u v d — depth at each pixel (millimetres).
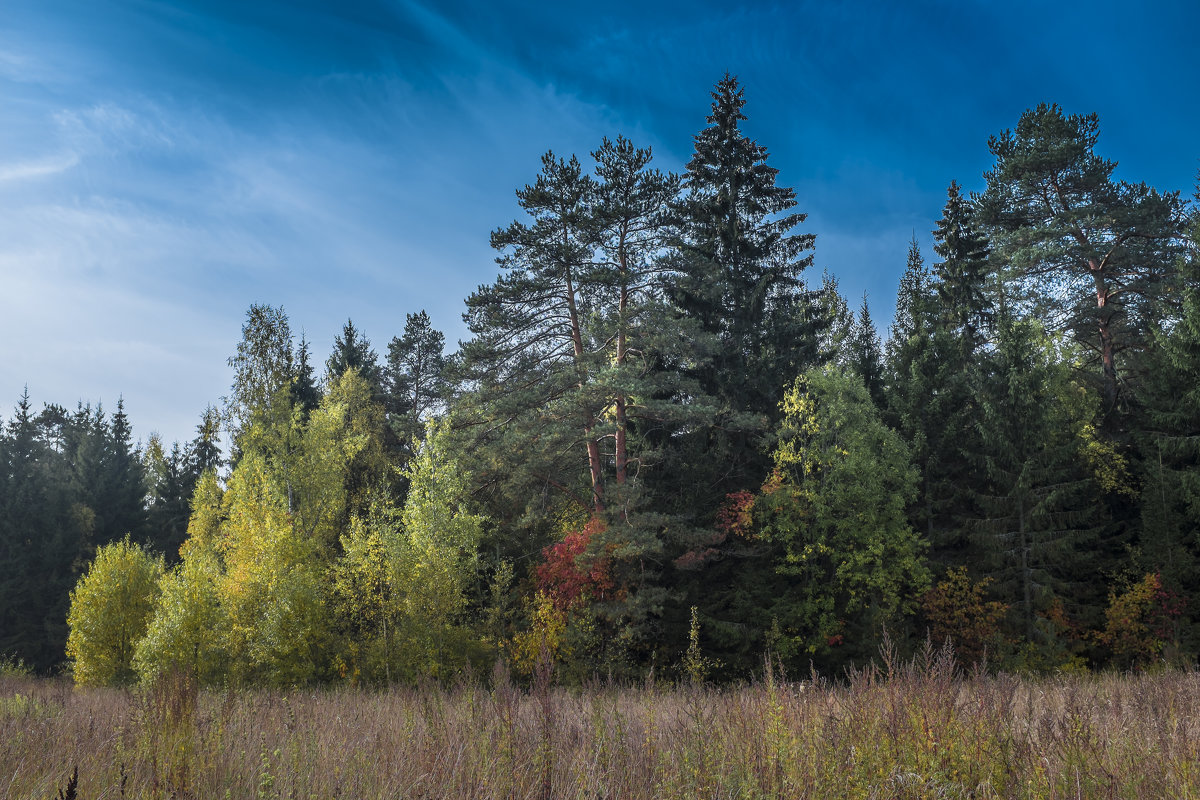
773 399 30109
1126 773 4969
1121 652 26703
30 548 51250
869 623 26000
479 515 26922
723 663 24406
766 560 28812
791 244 34375
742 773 5105
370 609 25156
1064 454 29656
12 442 61750
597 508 27312
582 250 26828
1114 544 30750
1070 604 28141
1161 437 28188
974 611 27453
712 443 30297
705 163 35094
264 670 22406
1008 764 4879
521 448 27219
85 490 54156
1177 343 28438
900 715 5430
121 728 6832
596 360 28094
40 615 49094
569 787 4863
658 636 25766
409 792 5004
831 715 5719
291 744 6402
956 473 33344
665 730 6441
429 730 6465
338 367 49062
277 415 30797
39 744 6590
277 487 27281
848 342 44938
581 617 24844
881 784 4691
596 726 6203
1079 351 37500
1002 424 30469
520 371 28062
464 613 26781
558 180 27234
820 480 28062
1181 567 26672
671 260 27438
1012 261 37000
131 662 24438
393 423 27906
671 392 29656
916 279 46781
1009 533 29312
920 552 30000
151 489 60750
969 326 36844
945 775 4801
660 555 26266
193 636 22281
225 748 6203
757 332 31859
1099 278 36062
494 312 27672
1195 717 6387
